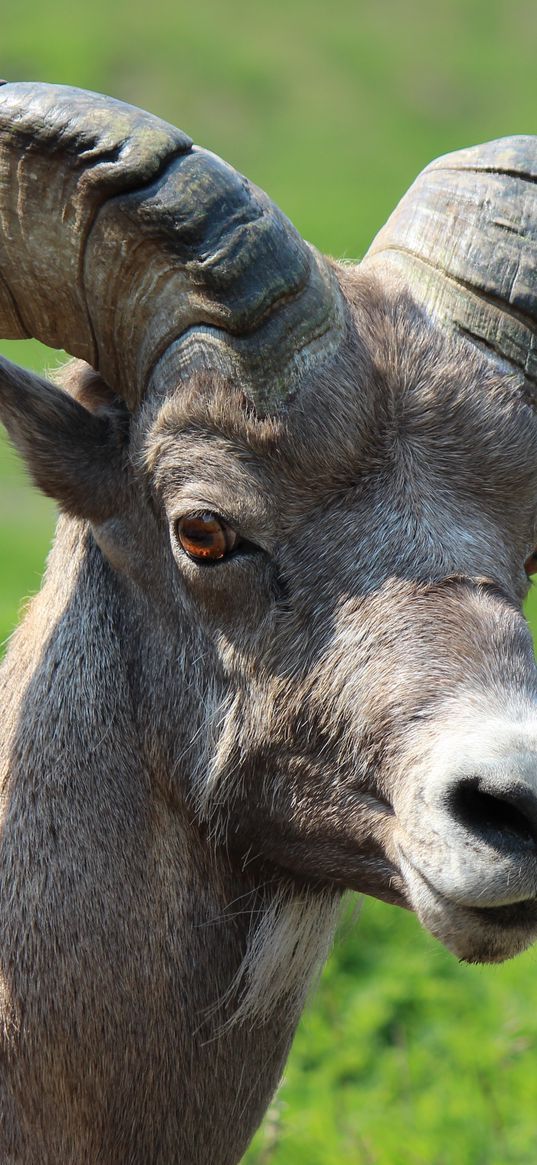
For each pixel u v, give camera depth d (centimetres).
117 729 1644
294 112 11538
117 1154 1606
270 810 1591
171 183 1494
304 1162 2231
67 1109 1580
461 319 1612
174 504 1568
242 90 11831
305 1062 2484
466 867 1362
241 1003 1653
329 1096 2380
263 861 1655
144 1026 1605
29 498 6438
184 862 1639
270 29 13225
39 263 1598
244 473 1525
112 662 1656
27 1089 1575
